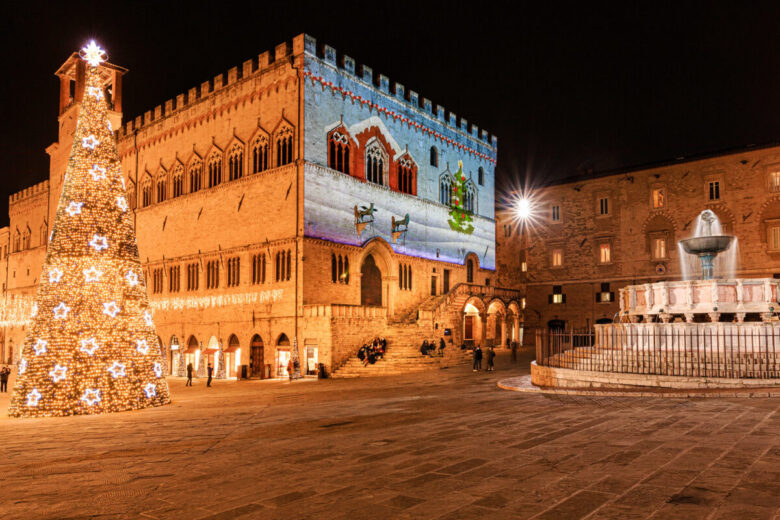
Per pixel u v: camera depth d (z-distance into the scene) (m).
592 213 63.28
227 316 49.59
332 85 47.56
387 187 52.81
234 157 50.66
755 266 53.50
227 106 51.41
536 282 66.94
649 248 59.12
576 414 14.89
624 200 61.16
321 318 42.06
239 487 8.70
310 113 45.53
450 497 7.71
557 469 8.96
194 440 13.84
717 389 17.70
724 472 8.35
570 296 64.12
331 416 17.70
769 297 22.84
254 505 7.71
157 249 57.66
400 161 55.19
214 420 18.30
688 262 56.69
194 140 54.66
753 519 6.39
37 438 15.94
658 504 7.04
